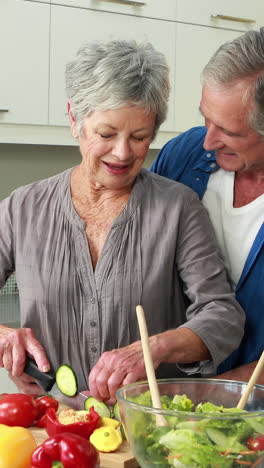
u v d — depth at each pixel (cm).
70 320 159
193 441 100
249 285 164
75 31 309
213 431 101
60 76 310
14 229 164
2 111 298
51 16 302
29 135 308
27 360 157
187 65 345
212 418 101
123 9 320
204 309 154
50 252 159
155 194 159
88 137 144
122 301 155
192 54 346
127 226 156
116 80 136
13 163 356
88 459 116
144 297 155
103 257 156
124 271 155
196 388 120
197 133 179
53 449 116
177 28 338
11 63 297
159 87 140
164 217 157
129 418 107
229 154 150
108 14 316
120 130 140
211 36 351
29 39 299
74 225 158
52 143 315
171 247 156
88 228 158
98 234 158
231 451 100
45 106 308
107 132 140
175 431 101
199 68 350
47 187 165
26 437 121
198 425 101
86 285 157
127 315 156
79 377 163
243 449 101
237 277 166
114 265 156
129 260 156
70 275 158
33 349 156
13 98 300
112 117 138
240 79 139
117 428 135
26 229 162
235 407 119
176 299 161
